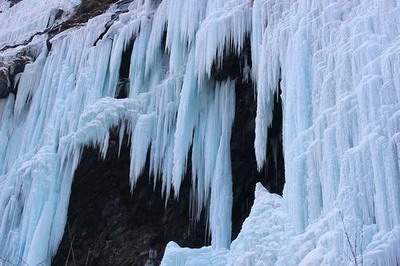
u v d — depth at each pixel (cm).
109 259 1379
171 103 1316
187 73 1270
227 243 1172
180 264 1126
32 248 1331
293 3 1098
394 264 702
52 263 1388
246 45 1211
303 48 991
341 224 764
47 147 1446
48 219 1363
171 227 1333
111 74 1466
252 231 970
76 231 1405
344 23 945
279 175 1195
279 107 1120
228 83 1248
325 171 852
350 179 791
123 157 1347
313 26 997
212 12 1257
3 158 1597
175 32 1339
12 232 1393
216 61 1229
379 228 736
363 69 847
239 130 1240
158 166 1293
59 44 1641
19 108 1628
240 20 1211
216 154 1231
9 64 1647
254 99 1214
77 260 1400
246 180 1238
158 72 1402
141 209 1359
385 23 880
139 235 1363
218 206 1194
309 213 871
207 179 1224
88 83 1491
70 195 1399
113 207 1387
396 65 802
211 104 1260
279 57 1073
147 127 1314
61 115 1494
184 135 1238
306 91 961
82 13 1925
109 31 1509
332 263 748
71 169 1386
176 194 1216
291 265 832
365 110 815
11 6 2231
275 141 1166
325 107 898
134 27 1462
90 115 1357
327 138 859
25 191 1418
